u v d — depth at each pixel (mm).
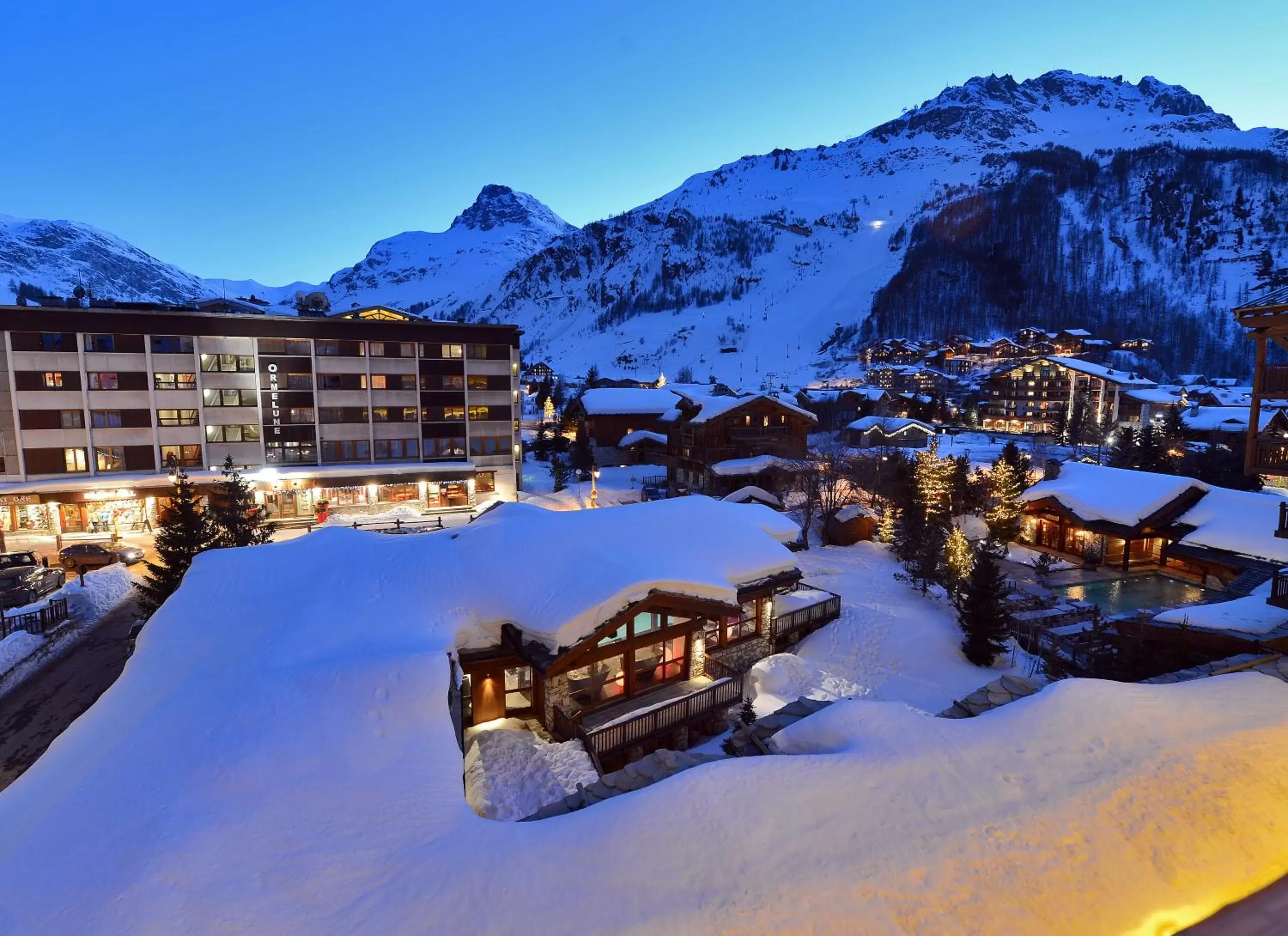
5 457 39031
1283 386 13891
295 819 6727
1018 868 5684
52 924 5355
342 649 11883
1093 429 73562
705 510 22219
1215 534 28500
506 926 5152
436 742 8844
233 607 14258
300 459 45562
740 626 20906
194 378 42469
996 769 7059
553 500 47656
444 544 17234
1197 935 5078
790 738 8336
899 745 7555
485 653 14312
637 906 5293
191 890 5648
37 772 8266
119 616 25766
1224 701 8484
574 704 15789
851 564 33250
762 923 5094
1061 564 32344
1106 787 6680
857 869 5645
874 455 46344
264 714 9039
